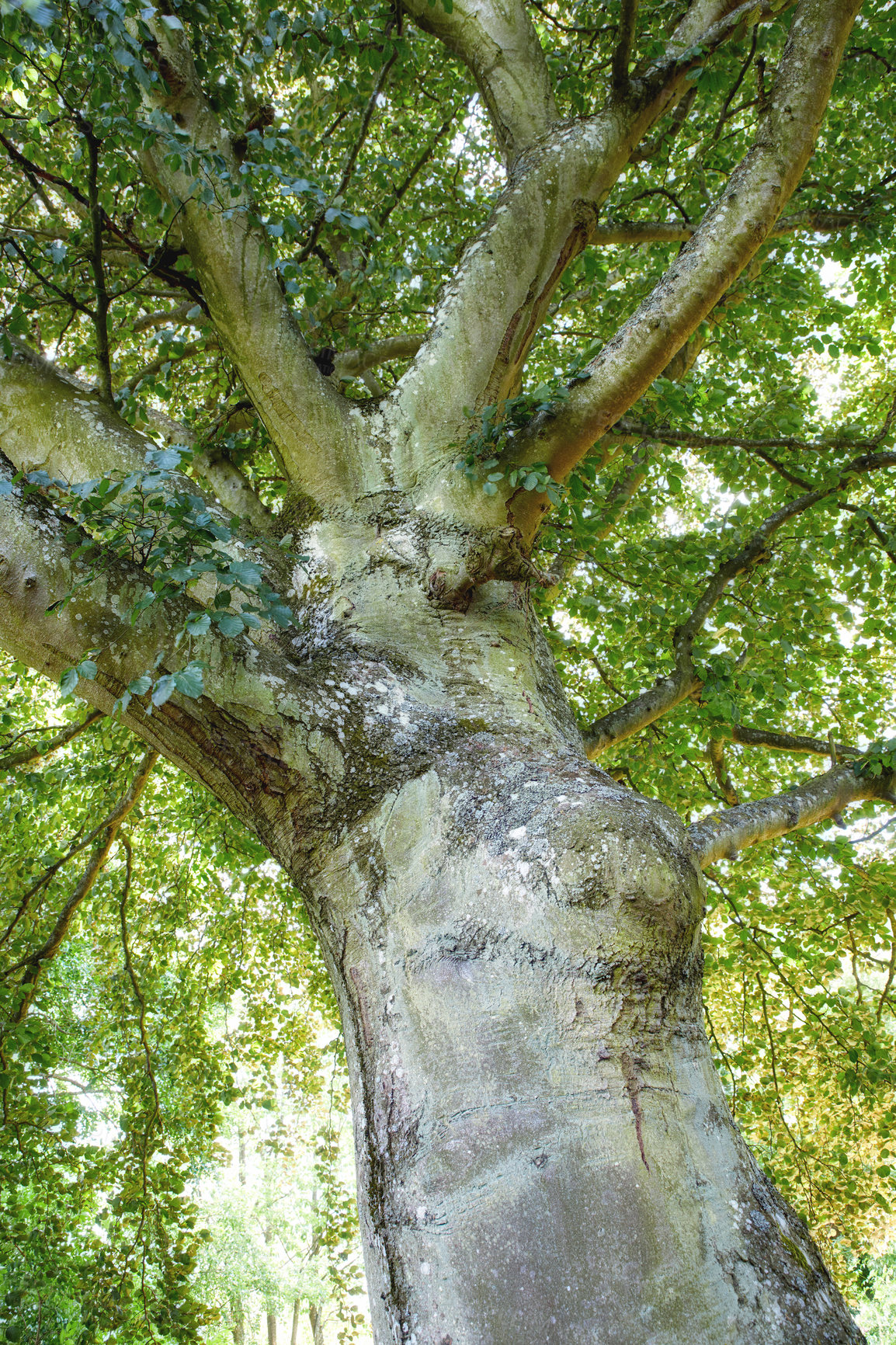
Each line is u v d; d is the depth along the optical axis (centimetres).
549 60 449
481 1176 163
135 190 373
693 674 439
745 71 415
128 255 437
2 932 561
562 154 334
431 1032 182
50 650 220
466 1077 174
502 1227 157
